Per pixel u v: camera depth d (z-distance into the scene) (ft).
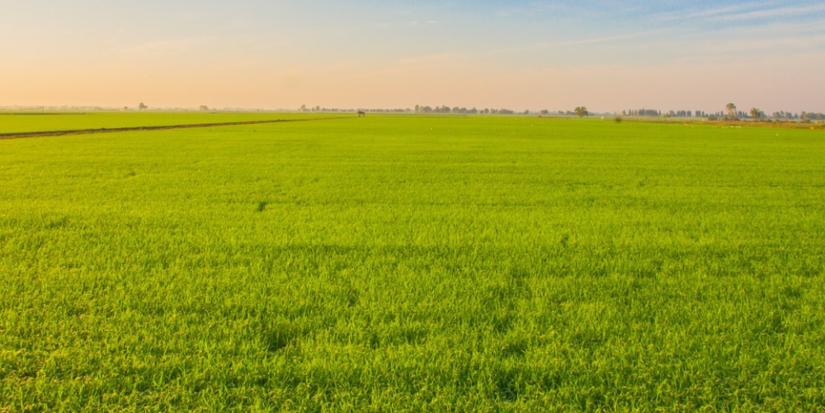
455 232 36.19
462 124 317.22
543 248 31.48
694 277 25.63
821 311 20.71
